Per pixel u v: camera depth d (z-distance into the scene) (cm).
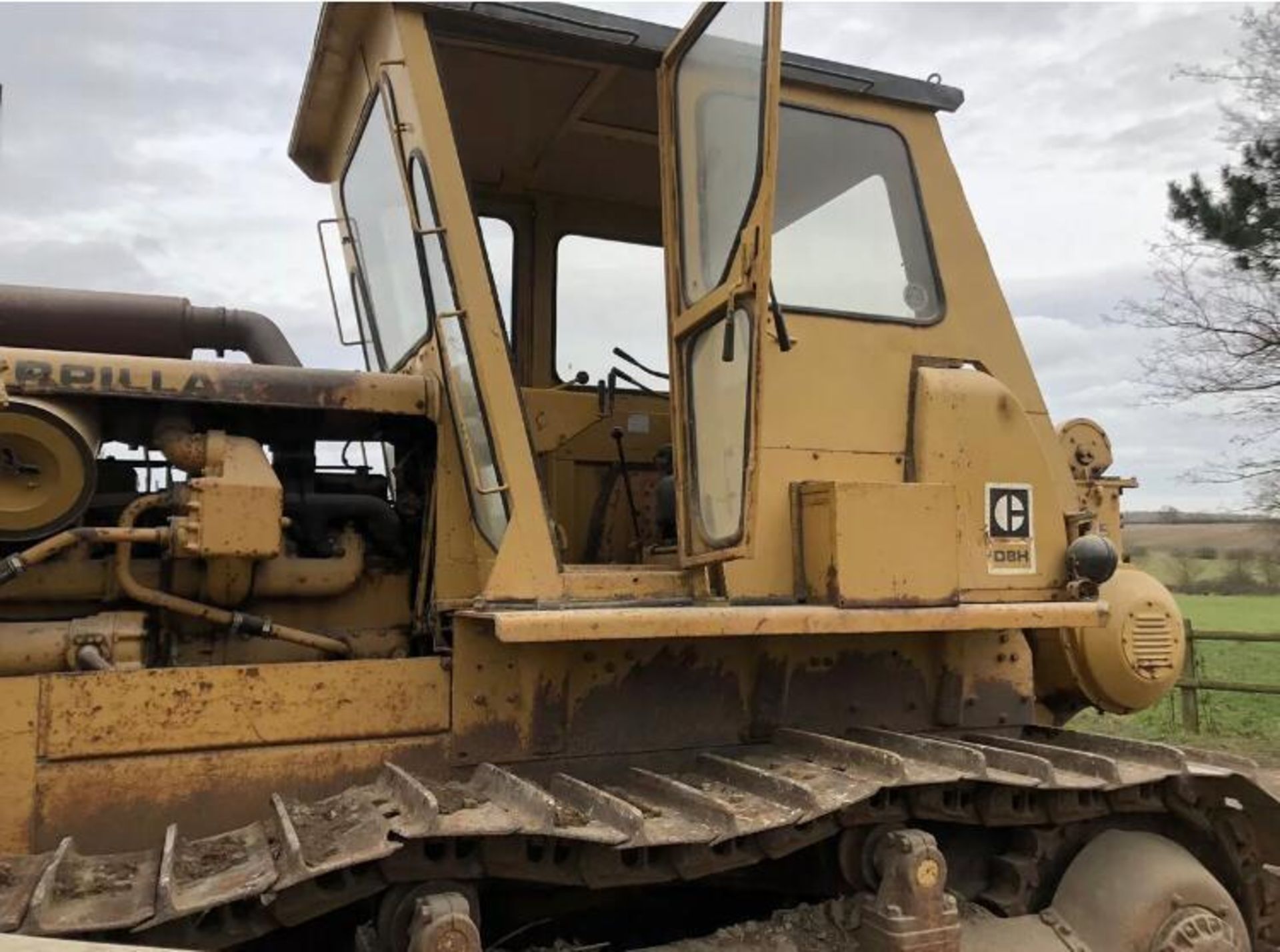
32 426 299
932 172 411
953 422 379
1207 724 1032
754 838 304
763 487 350
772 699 355
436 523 342
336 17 369
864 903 329
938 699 383
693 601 329
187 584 329
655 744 338
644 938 365
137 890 247
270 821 286
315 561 347
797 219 375
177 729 287
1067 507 413
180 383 322
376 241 411
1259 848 394
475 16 352
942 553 346
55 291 388
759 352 297
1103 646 423
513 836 270
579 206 521
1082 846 379
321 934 304
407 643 362
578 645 331
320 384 337
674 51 348
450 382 340
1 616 320
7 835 270
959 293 405
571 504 431
